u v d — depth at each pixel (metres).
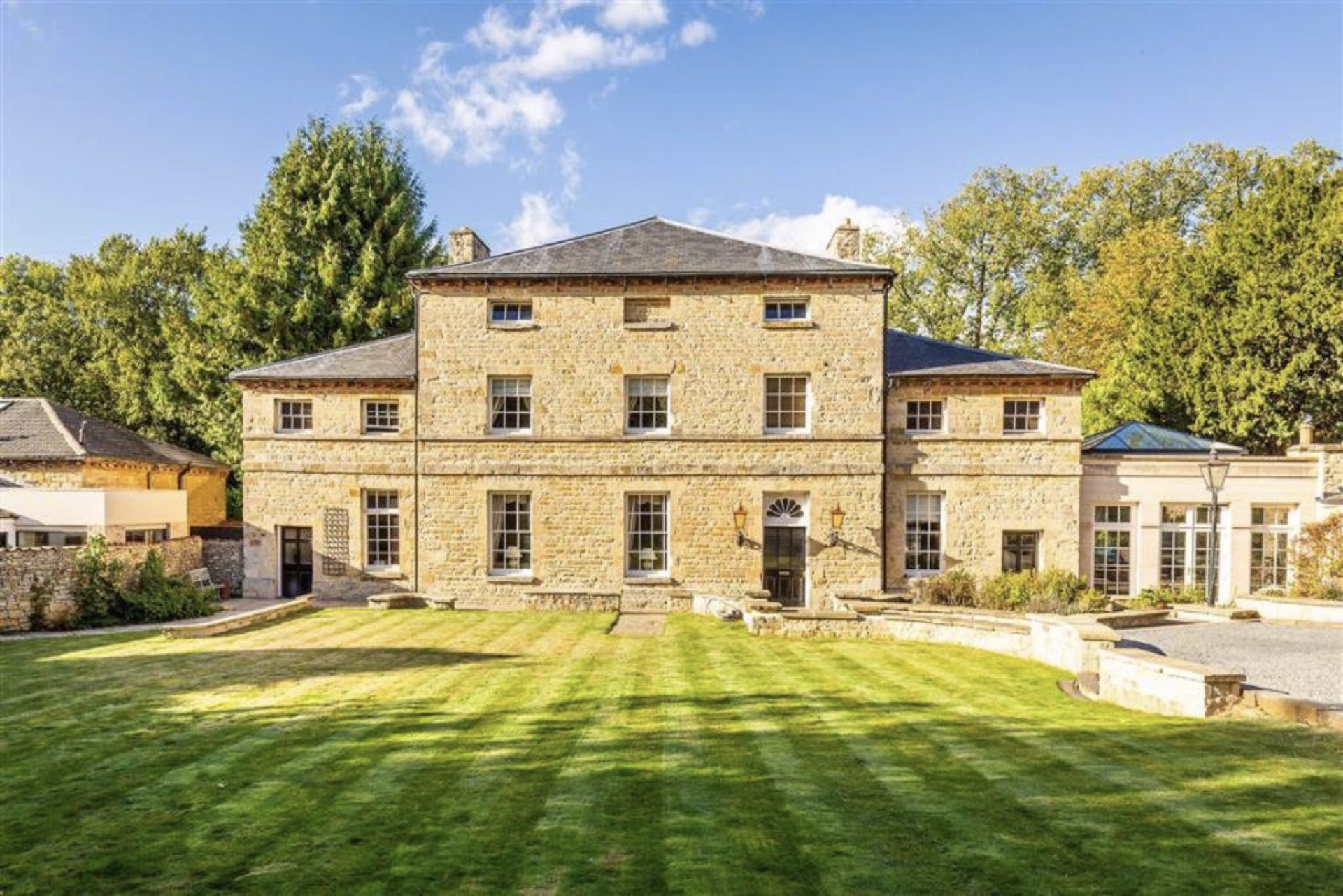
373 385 22.31
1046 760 7.41
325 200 30.88
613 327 21.56
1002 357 22.55
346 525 22.30
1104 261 38.31
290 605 19.09
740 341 21.44
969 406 21.58
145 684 11.24
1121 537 21.88
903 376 21.45
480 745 8.14
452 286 21.67
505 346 21.69
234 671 12.12
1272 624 15.85
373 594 22.20
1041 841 5.57
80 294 38.25
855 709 9.68
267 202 31.91
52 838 5.98
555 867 5.33
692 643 14.95
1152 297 34.53
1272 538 21.45
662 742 8.20
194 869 5.44
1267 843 5.46
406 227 31.75
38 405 25.78
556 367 21.62
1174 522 21.75
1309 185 27.34
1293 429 26.84
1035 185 42.00
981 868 5.19
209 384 31.92
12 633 16.78
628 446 21.48
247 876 5.31
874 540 21.16
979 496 21.48
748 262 21.77
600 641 15.24
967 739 8.22
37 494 21.16
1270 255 27.48
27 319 36.69
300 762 7.64
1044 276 41.94
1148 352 30.89
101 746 8.27
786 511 21.55
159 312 38.84
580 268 21.61
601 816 6.20
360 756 7.81
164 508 24.16
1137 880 4.96
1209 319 28.77
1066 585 18.44
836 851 5.50
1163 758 7.30
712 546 21.39
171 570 21.83
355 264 31.23
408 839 5.84
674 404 21.48
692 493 21.42
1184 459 21.59
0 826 6.20
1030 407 21.64
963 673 12.06
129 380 36.09
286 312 30.44
